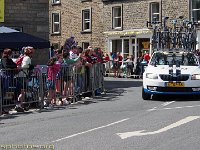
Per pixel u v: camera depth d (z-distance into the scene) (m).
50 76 13.81
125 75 30.81
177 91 14.50
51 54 22.16
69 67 14.77
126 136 8.73
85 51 16.59
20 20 21.98
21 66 13.05
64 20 40.16
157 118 10.88
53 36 41.25
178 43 21.00
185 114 11.41
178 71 14.62
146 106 13.43
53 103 13.98
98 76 17.55
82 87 15.86
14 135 9.19
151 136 8.67
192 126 9.66
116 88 20.44
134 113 11.93
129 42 34.28
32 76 13.04
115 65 31.50
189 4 30.34
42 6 22.55
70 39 19.23
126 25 34.56
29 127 10.12
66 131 9.48
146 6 33.03
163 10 31.91
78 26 38.66
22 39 16.80
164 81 14.52
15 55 19.52
